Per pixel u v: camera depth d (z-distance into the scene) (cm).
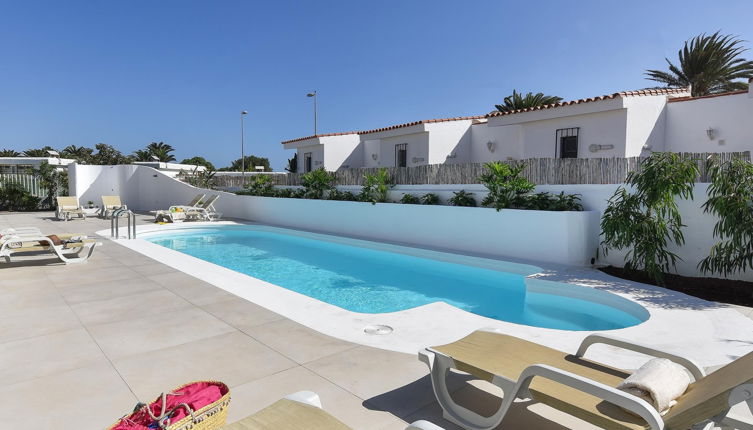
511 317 652
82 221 1709
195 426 209
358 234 1367
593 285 688
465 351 303
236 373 358
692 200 726
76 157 4903
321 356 395
